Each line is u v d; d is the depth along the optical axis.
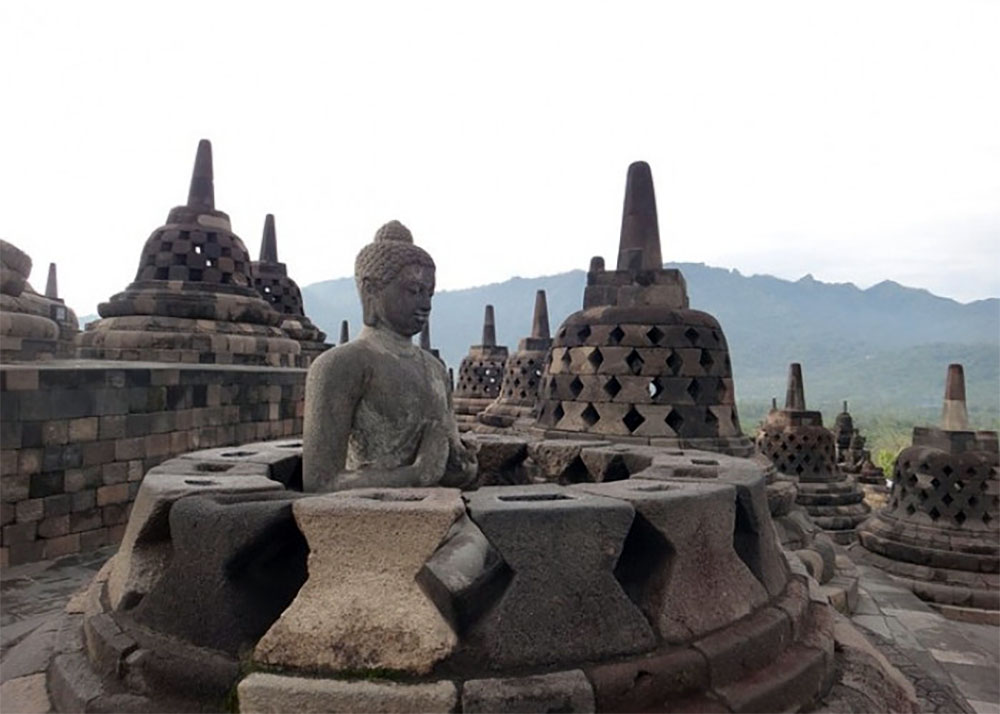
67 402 7.96
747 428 100.12
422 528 2.92
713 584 3.33
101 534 8.34
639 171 8.36
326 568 2.91
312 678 2.72
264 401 11.71
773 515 7.17
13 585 6.80
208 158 14.73
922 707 4.41
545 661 2.83
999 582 8.83
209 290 13.95
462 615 2.94
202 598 3.01
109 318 13.70
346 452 4.14
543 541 2.97
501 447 5.98
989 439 9.71
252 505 3.06
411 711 2.60
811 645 3.52
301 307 20.36
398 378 4.34
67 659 3.28
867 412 172.75
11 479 7.44
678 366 7.40
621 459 5.29
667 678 2.89
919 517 9.87
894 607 8.13
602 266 14.61
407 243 4.63
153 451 9.10
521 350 19.67
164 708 2.79
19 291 10.55
